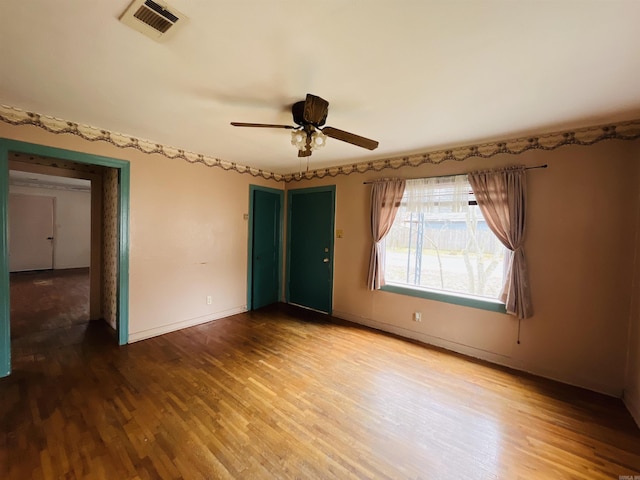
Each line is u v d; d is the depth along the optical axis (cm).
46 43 147
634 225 235
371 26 132
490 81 179
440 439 188
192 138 309
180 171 359
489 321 302
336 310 434
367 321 398
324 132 208
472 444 185
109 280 372
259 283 474
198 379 254
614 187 242
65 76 182
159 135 303
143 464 162
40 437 180
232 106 223
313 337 354
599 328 249
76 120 262
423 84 185
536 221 274
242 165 434
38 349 306
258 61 162
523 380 265
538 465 169
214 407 215
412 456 174
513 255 280
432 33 136
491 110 221
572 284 260
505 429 199
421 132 272
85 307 457
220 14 126
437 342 336
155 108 230
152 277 341
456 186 319
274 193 490
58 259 812
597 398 239
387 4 118
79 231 846
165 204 347
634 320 228
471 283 318
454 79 178
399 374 270
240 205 436
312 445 180
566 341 263
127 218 316
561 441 189
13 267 747
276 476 157
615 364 242
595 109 216
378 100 207
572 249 259
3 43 147
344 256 423
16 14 126
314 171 459
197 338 344
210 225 398
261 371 270
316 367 279
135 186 319
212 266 405
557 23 126
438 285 341
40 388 234
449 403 227
